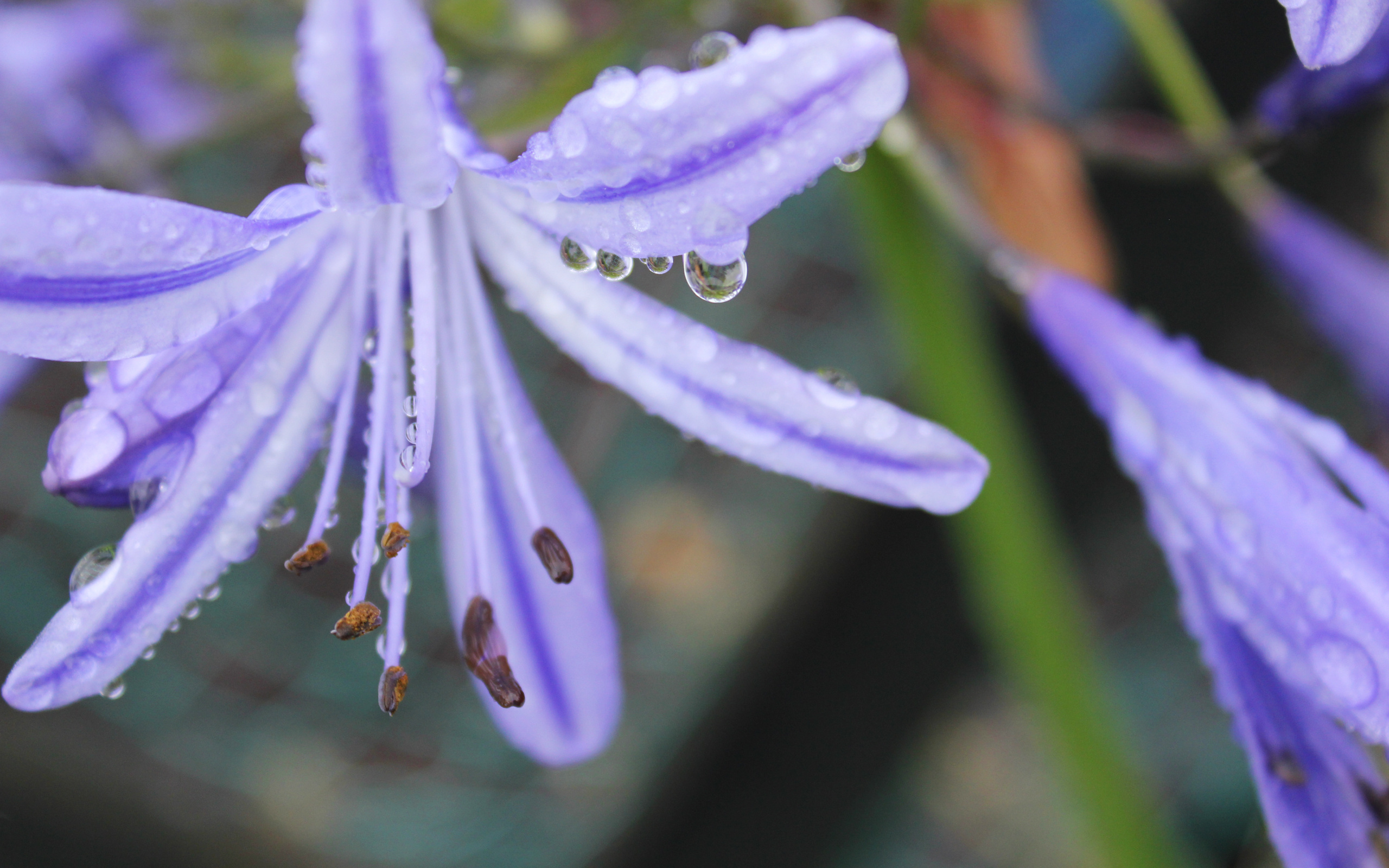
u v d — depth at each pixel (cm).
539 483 19
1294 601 18
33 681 18
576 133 17
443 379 19
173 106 24
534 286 19
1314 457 18
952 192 21
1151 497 19
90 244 17
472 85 21
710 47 18
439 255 19
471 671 19
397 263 19
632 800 32
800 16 20
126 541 18
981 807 42
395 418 19
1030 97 22
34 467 34
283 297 18
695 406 18
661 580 41
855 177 22
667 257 18
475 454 19
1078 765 22
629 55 21
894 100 17
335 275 18
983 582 22
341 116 16
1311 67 16
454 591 19
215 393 18
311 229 18
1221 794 37
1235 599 18
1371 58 19
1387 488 18
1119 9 21
